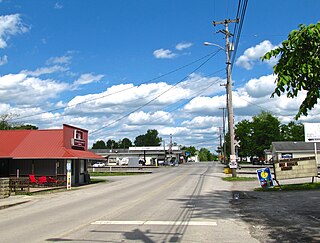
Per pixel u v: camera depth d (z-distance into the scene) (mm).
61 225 11617
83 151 36406
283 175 23234
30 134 34781
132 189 25984
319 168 46094
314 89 7875
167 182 31938
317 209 13773
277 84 7875
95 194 23281
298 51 7770
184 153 132625
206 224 11219
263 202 16531
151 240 9016
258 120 84500
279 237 9211
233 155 34844
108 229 10586
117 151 116500
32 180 29922
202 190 23500
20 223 12469
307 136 28734
